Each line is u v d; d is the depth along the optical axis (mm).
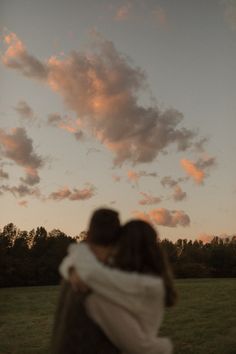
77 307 2473
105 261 2561
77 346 2443
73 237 33750
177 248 32312
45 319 13766
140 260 2518
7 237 33438
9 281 32500
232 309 13047
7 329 12445
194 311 13180
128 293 2408
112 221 2576
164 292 2523
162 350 2496
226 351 9648
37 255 33938
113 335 2439
